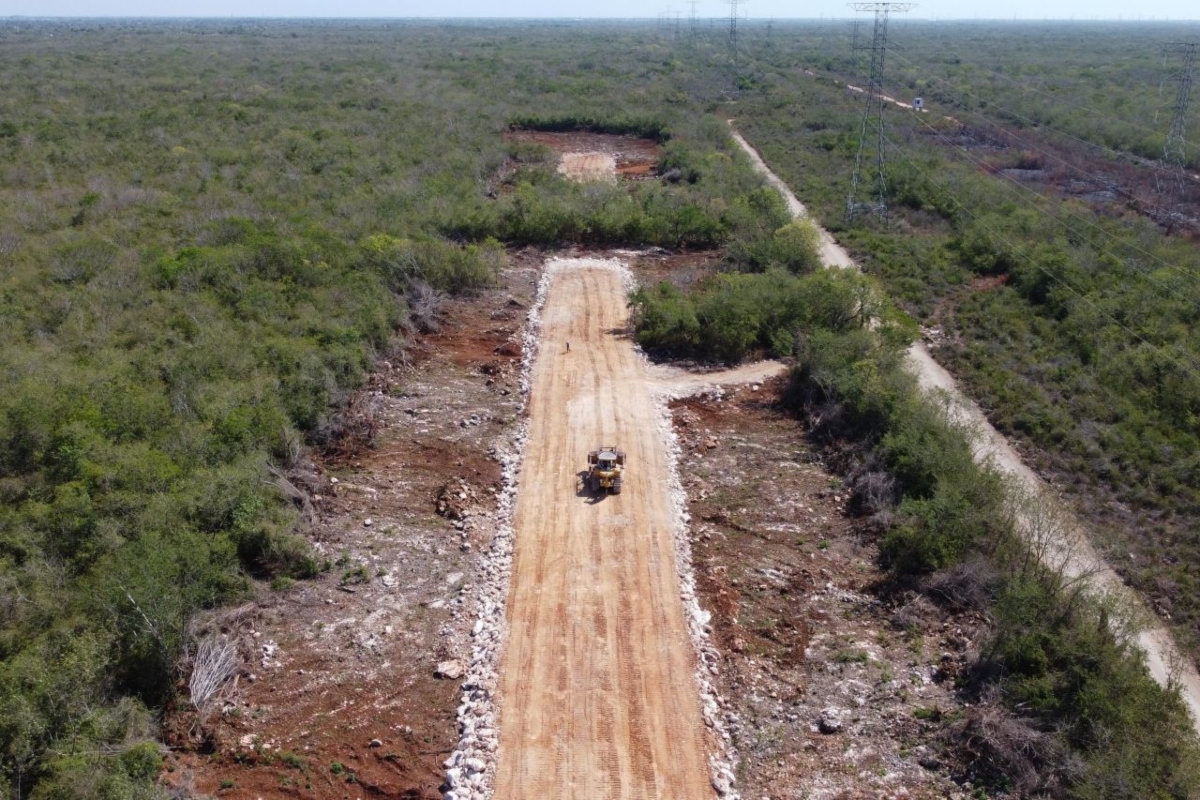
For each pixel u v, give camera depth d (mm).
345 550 24047
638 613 21828
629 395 33219
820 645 21062
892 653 20750
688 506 26688
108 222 45062
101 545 21062
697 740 18281
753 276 41344
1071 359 36625
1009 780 17125
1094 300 41125
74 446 23938
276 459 26625
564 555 23984
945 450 26859
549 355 36562
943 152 76000
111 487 22734
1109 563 24688
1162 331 37719
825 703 19297
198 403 27594
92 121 71000
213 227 43125
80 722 16906
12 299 34656
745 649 20812
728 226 52031
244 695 19234
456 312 40656
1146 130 79500
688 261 48938
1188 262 46250
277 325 33812
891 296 43875
